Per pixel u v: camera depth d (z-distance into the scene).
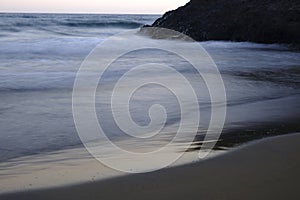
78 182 3.71
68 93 8.37
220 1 29.78
